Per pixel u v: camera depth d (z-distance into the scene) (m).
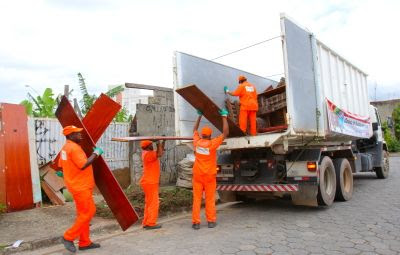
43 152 9.02
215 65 8.05
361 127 10.02
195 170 6.20
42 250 5.27
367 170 10.57
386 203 7.58
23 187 7.62
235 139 7.12
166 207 7.60
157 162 6.43
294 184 6.96
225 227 6.12
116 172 10.50
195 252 4.74
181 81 7.14
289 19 6.47
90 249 5.13
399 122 26.02
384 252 4.49
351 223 6.00
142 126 10.85
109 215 6.89
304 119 6.63
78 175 4.91
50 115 10.66
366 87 11.04
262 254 4.56
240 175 7.68
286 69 6.25
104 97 5.59
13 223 6.40
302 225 6.03
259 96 8.56
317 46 7.61
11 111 7.72
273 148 6.89
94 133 5.87
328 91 7.92
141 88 11.03
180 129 7.09
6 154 7.45
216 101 7.89
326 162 7.43
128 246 5.21
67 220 6.61
